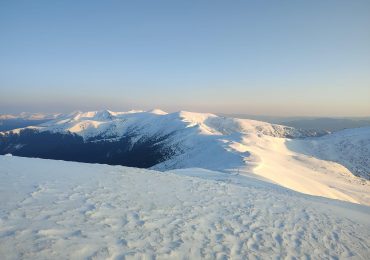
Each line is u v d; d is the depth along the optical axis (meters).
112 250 8.28
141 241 9.14
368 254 11.37
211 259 8.88
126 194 13.89
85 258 7.66
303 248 10.74
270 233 11.59
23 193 11.91
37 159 23.22
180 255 8.75
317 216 15.08
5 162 19.25
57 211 10.40
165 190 15.87
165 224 10.80
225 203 14.85
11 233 8.27
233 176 37.56
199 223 11.44
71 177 16.11
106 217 10.55
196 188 17.45
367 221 16.28
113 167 22.31
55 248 7.89
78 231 9.06
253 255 9.56
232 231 11.18
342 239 12.34
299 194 23.88
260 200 16.59
